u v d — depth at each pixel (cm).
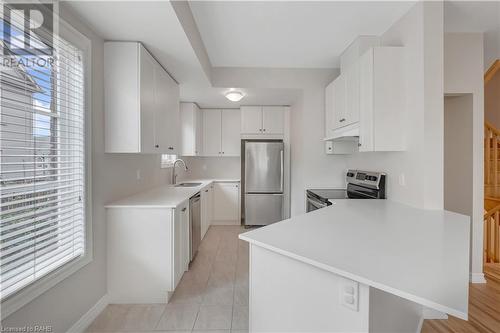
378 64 204
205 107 464
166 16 164
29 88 130
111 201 210
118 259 203
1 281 115
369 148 208
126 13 161
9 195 119
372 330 85
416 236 120
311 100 330
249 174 429
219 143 474
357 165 299
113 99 198
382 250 101
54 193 149
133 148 199
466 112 249
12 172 117
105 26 176
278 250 104
